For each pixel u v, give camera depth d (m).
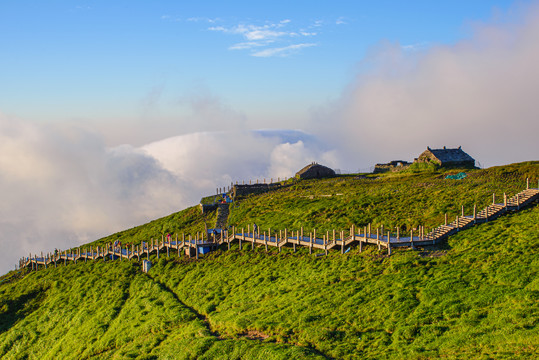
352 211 74.00
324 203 83.81
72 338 58.34
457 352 29.22
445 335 31.48
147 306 58.53
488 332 30.14
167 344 45.16
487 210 52.78
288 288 49.06
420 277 41.19
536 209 50.19
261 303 47.72
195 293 57.78
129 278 71.56
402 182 93.19
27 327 67.31
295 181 122.81
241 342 38.69
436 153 119.81
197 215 100.69
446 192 71.50
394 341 32.78
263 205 93.88
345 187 97.38
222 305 51.25
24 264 101.25
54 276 84.25
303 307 42.28
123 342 50.97
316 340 35.94
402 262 45.12
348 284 44.44
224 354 37.81
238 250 66.88
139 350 46.38
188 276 64.19
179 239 87.25
